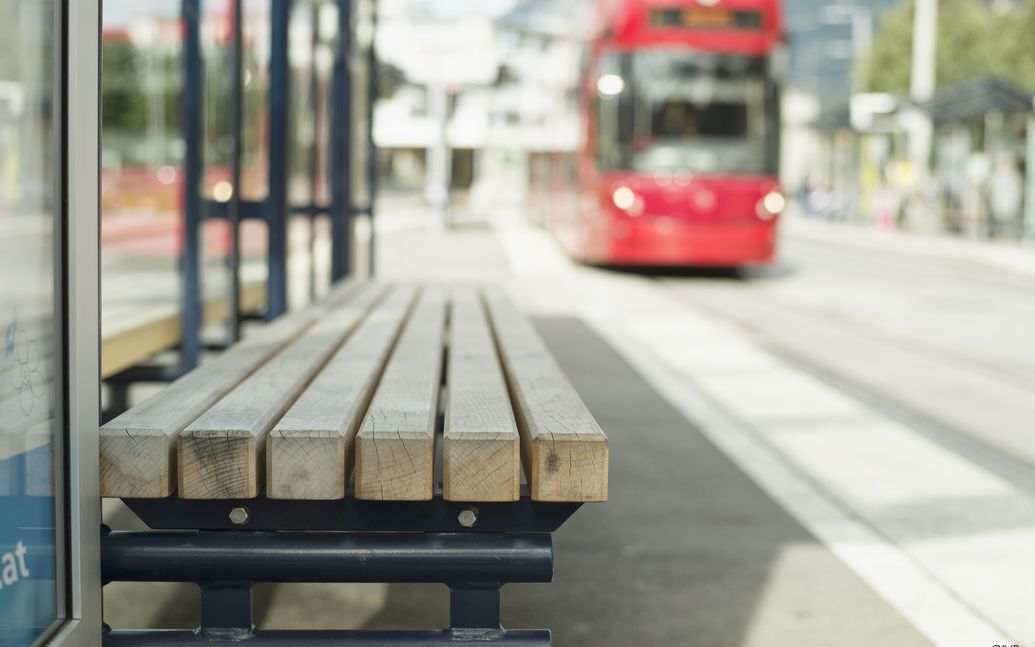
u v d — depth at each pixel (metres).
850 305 15.66
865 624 4.10
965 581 4.57
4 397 2.30
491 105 65.31
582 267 21.38
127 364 5.05
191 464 2.64
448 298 6.51
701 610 4.22
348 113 8.55
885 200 37.25
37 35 2.51
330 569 2.77
